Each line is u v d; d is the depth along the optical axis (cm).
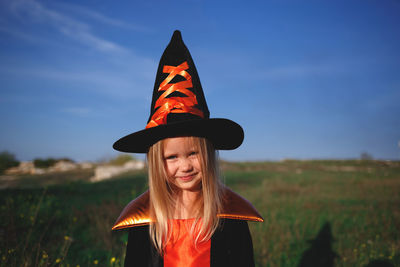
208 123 134
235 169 2200
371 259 356
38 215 463
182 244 141
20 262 272
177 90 141
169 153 137
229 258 143
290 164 2598
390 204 779
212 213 142
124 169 2359
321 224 545
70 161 3681
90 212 538
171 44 153
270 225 511
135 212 144
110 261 317
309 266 360
